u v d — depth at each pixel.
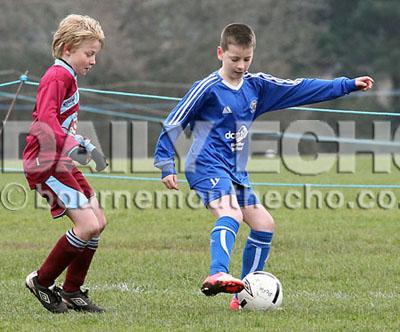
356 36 111.69
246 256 19.94
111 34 105.25
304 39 109.69
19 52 101.31
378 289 22.91
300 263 26.89
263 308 19.38
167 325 17.67
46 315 18.91
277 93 20.16
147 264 26.86
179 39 109.38
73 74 18.83
